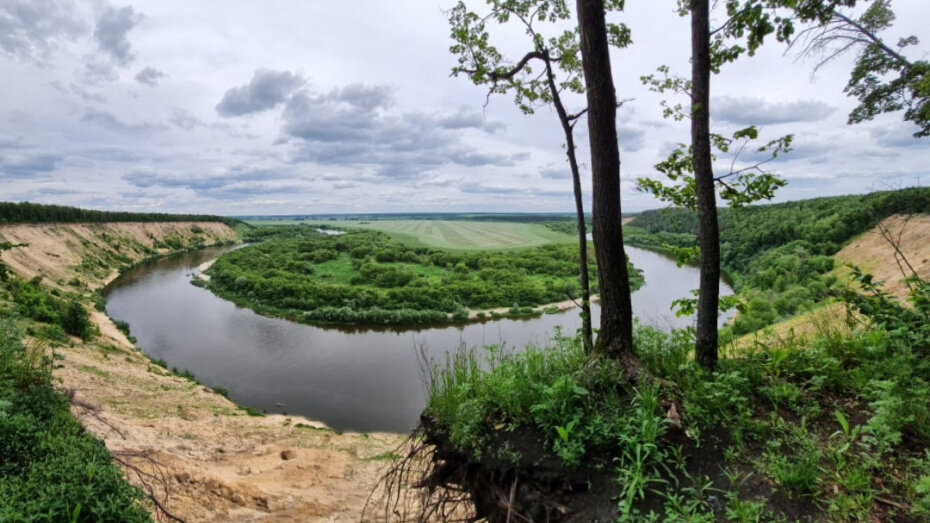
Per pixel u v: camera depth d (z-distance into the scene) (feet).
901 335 18.15
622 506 12.31
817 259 143.74
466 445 15.74
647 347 19.92
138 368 98.22
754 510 11.39
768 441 13.74
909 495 11.54
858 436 13.99
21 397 24.08
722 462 13.48
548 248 410.11
